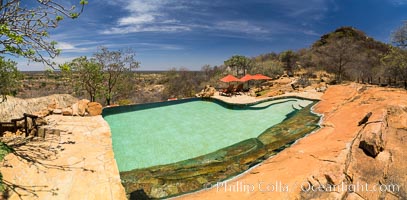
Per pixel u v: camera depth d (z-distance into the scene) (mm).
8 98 10336
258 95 21594
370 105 10516
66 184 5172
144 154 8867
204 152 8977
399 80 20953
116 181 5469
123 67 22844
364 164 5180
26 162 5809
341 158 5578
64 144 7457
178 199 5434
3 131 7629
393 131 6582
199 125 12875
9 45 5023
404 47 18609
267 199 4578
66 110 11602
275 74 36000
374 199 4176
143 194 5840
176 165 7809
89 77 19281
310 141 8211
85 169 5883
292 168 5770
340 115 10859
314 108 14867
